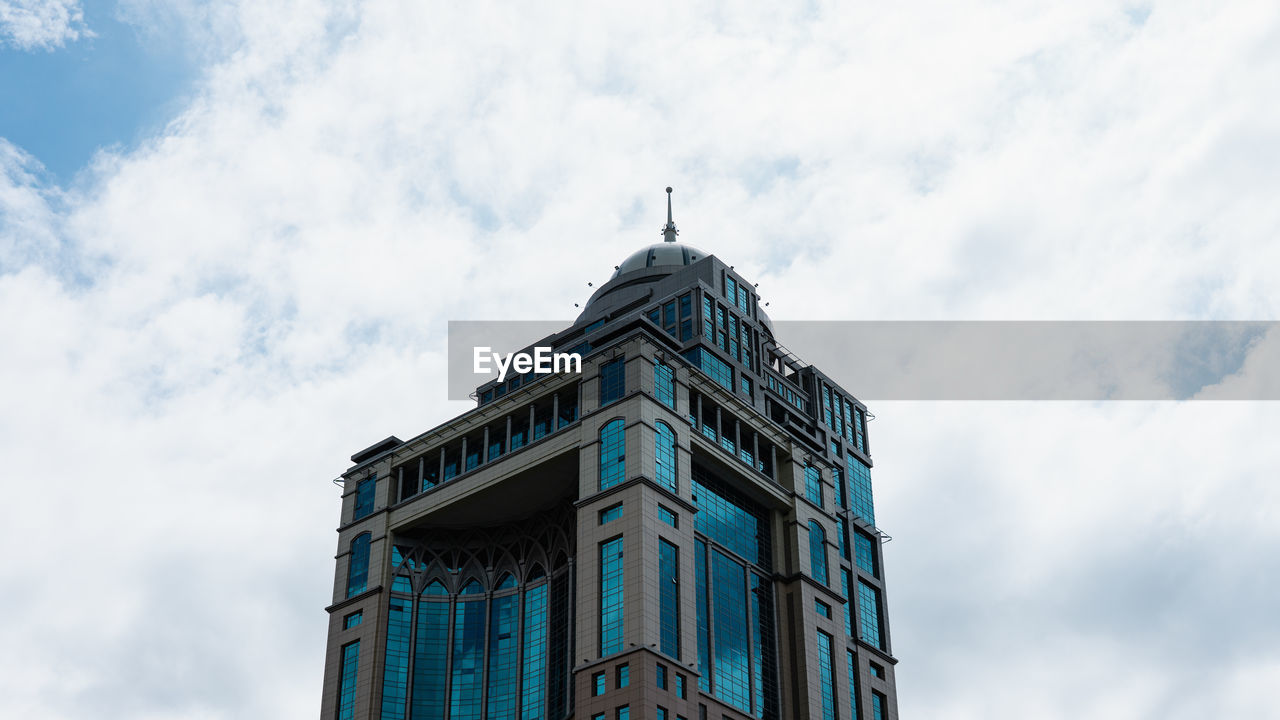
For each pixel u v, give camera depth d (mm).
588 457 144000
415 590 158000
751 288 181500
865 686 161000
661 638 132375
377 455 168750
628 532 136375
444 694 152375
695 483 149375
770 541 156750
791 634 151875
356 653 154250
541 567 156250
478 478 153750
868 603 171000
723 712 136250
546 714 144875
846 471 179625
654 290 178875
